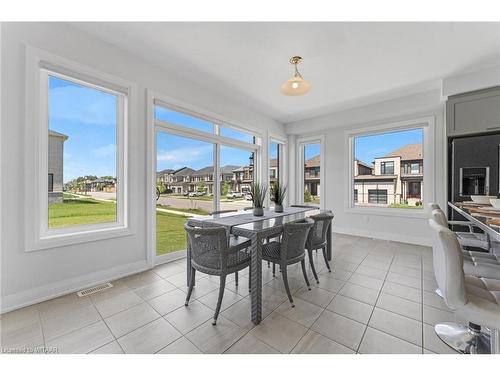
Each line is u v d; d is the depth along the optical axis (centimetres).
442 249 108
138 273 262
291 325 167
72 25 214
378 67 283
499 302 108
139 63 265
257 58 265
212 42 237
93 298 204
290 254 202
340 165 474
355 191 468
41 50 195
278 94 370
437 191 366
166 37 230
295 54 257
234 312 184
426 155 379
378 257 318
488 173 276
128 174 257
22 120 187
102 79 233
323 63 275
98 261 235
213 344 147
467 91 296
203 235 175
